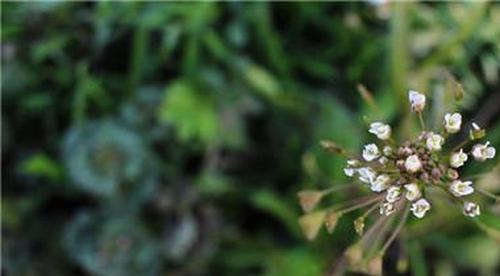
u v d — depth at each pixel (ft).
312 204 0.84
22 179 1.11
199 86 1.09
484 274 1.07
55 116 1.12
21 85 1.10
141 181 1.08
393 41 1.06
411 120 0.96
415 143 0.75
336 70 1.15
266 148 1.12
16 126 1.11
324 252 1.08
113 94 1.12
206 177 1.09
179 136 1.09
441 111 0.97
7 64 1.10
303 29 1.16
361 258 0.83
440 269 1.08
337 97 1.15
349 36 1.14
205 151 1.10
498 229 0.80
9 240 1.09
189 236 1.08
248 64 1.10
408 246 1.02
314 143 1.09
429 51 1.13
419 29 1.13
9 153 1.11
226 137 1.08
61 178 1.09
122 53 1.13
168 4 1.09
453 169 0.76
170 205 1.09
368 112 1.08
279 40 1.15
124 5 1.09
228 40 1.11
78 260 1.07
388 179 0.75
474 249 1.06
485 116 1.11
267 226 1.12
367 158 0.75
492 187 1.00
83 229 1.08
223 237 1.10
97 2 1.10
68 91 1.11
